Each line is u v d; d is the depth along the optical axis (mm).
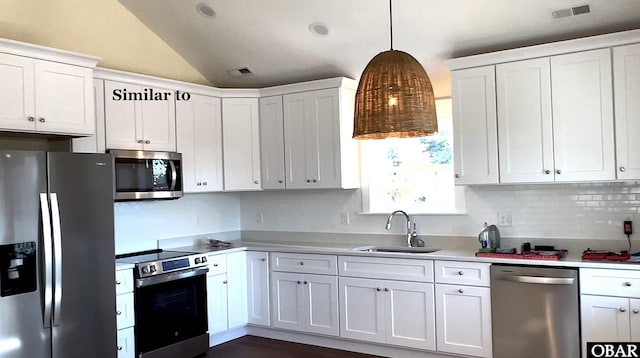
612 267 3275
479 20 3799
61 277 3266
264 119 5039
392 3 3773
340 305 4344
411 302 4008
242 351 4461
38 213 3195
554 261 3459
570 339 3416
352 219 4961
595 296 3338
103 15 4430
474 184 3967
